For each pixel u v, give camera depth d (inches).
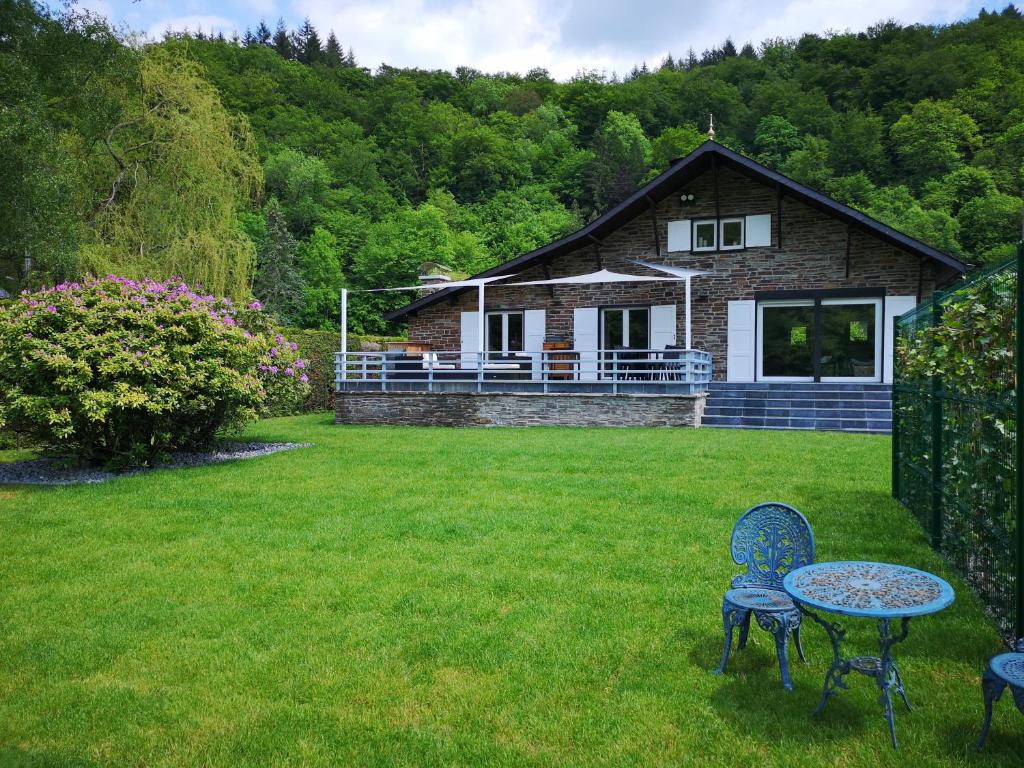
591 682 153.9
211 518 301.9
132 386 417.7
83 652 172.1
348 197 2290.8
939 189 1974.7
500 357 855.7
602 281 713.6
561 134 2935.5
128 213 912.9
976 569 202.8
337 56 4097.0
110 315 432.5
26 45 721.6
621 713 140.3
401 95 2859.3
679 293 786.2
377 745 131.5
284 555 247.4
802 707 141.0
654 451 461.4
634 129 2859.3
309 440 571.2
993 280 176.9
